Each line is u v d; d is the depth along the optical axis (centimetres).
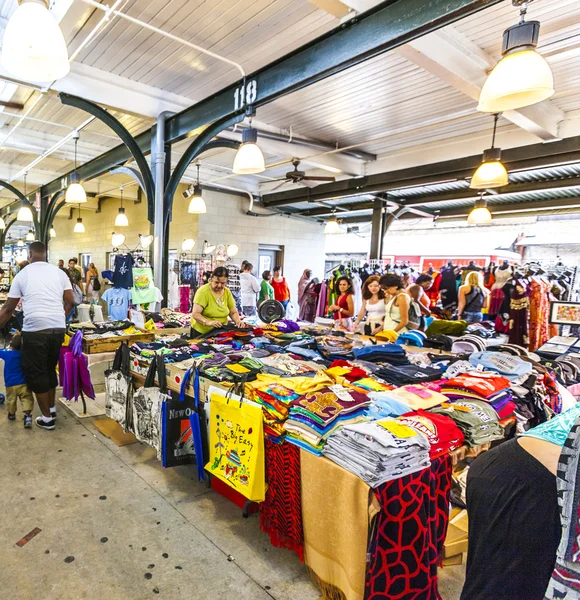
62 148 684
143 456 294
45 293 319
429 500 149
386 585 138
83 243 1330
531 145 483
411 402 191
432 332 380
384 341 359
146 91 443
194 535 209
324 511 158
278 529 188
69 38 351
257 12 307
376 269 716
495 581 77
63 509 226
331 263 1385
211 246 855
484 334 419
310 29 328
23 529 206
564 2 270
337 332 410
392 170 635
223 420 212
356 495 142
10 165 851
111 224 1166
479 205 530
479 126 516
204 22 322
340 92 427
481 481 85
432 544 150
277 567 189
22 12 171
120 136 459
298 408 177
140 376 289
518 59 198
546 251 989
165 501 239
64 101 414
